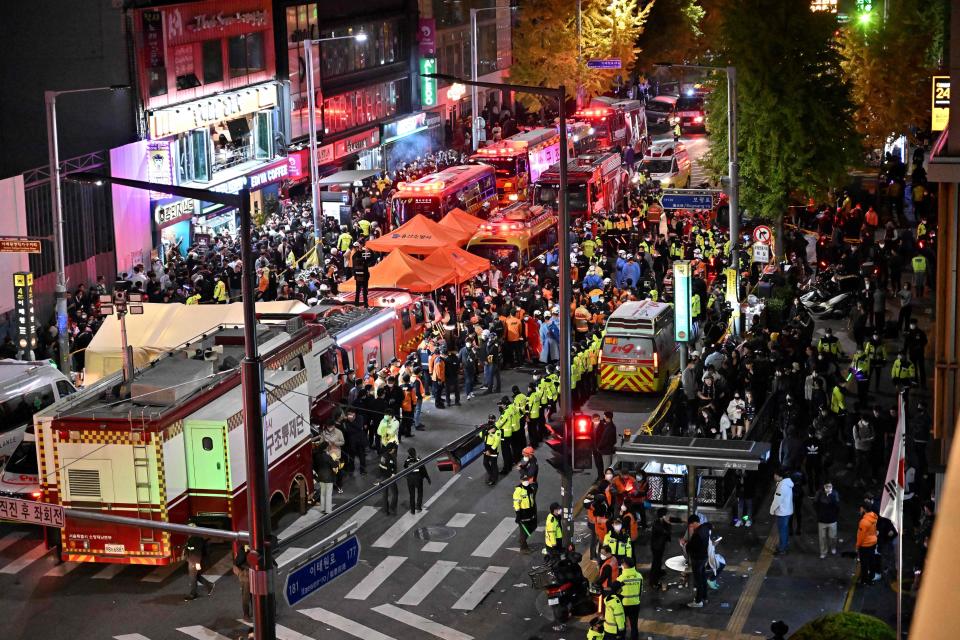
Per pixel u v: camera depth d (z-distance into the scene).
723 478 28.12
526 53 81.88
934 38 63.50
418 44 78.50
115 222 49.88
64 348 36.06
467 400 38.19
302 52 64.81
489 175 60.00
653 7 93.50
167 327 34.06
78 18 51.84
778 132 50.16
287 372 28.62
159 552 24.83
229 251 48.25
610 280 45.06
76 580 25.95
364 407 33.31
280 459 27.86
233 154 59.56
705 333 40.53
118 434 24.39
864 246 48.94
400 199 54.62
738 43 50.41
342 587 25.45
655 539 24.75
